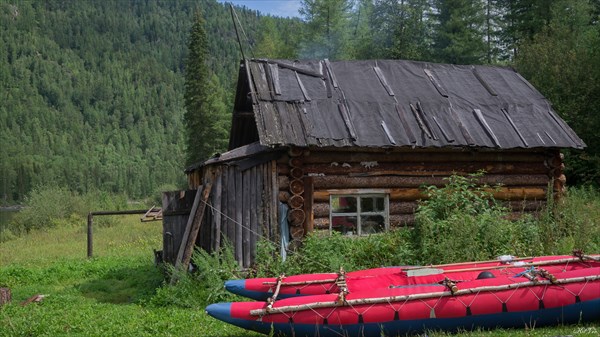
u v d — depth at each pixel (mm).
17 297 11977
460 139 12367
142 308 10492
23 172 125000
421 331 7348
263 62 13625
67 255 19062
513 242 11242
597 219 13367
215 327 8648
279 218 11695
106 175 139375
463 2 40156
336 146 11578
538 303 7418
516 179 13281
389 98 13242
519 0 38688
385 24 43781
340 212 12281
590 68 23625
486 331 7449
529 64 26344
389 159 12445
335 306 7266
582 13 35281
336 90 13156
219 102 48344
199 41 48469
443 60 40188
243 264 11562
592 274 7691
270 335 7207
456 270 8844
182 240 11539
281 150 11812
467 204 11570
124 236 23688
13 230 31469
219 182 11664
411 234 11445
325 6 43469
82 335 8445
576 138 13195
